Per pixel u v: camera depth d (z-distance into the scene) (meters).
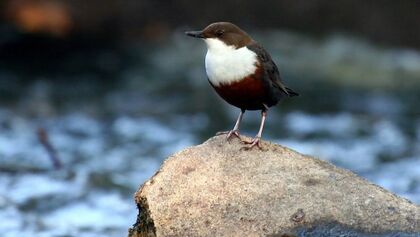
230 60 7.46
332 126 15.77
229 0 21.14
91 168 12.89
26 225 9.95
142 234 6.86
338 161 13.58
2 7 19.84
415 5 21.39
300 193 6.71
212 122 15.98
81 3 20.14
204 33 7.58
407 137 15.14
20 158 13.32
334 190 6.75
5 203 10.66
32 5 19.94
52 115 16.27
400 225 6.39
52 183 11.53
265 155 7.18
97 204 10.85
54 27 19.80
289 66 19.91
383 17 21.39
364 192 6.74
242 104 7.70
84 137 14.88
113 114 16.42
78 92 17.81
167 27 20.84
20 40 19.67
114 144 14.50
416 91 18.55
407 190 11.86
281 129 15.53
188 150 7.23
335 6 21.34
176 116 16.39
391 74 19.62
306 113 16.67
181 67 19.47
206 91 18.05
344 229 6.35
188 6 21.03
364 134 15.27
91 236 9.65
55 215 10.45
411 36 21.25
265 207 6.61
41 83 18.31
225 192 6.79
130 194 11.33
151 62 19.59
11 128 15.23
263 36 21.05
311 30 21.30
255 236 6.41
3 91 17.70
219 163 7.07
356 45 20.91
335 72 19.64
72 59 19.55
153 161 13.49
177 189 6.88
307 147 14.29
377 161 13.61
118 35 20.36
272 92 7.65
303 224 6.41
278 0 21.33
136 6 20.58
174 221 6.67
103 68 19.19
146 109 16.81
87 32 20.08
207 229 6.56
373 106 17.33
